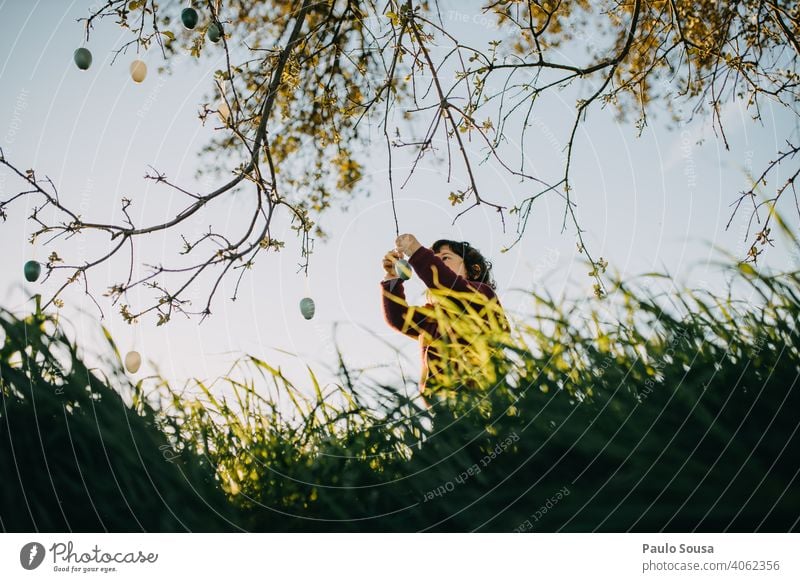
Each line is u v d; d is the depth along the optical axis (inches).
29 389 82.0
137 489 80.0
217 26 96.4
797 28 126.4
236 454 83.9
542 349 85.3
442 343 90.0
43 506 78.9
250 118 109.3
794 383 78.1
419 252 111.9
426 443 80.7
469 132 106.2
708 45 124.6
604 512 75.1
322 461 81.4
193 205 92.2
